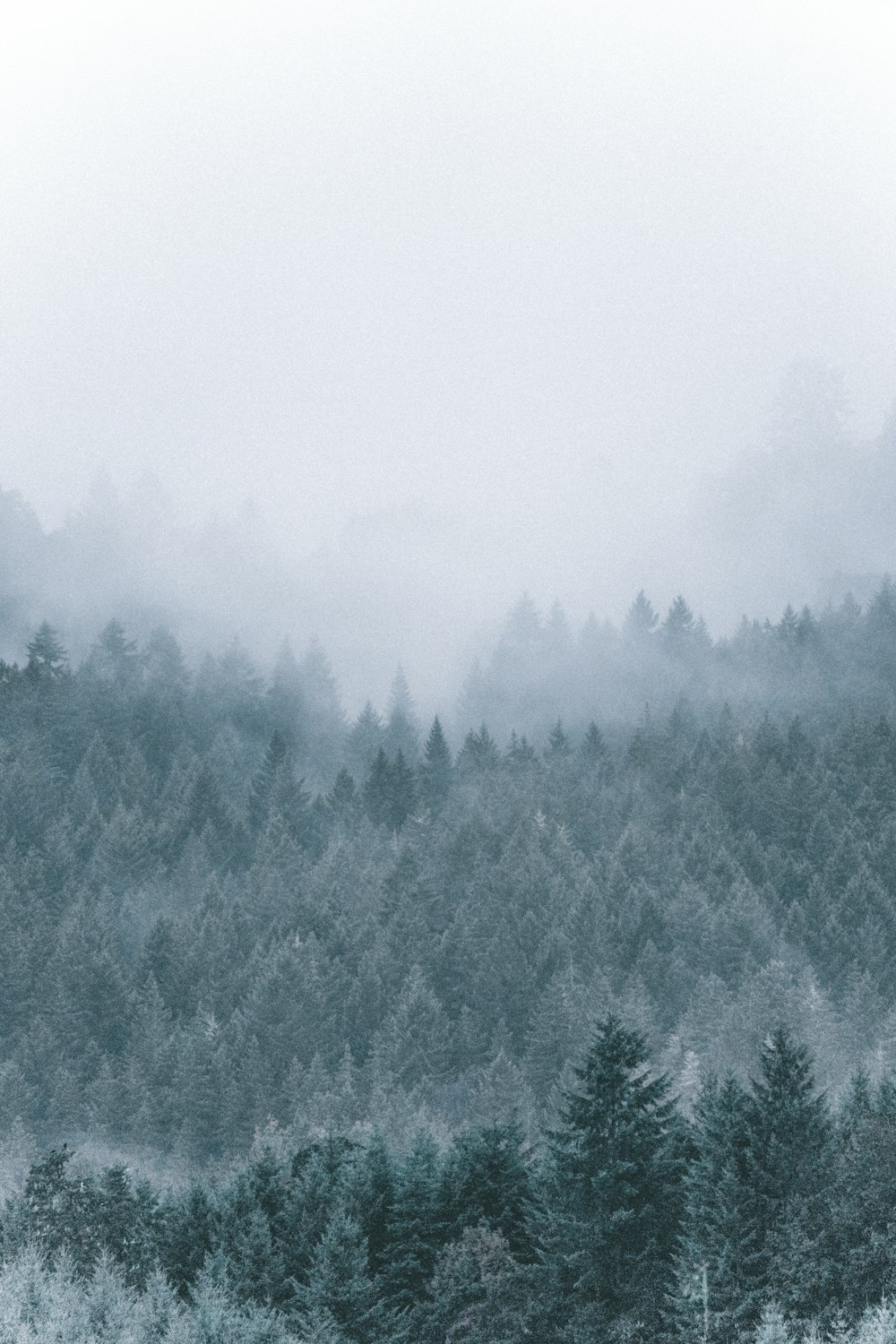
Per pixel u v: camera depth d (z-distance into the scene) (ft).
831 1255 132.67
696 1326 133.80
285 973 341.41
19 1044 340.39
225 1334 140.67
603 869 418.31
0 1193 247.09
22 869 435.53
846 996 323.78
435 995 359.66
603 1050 155.02
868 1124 148.77
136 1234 167.73
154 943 390.42
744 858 423.64
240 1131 291.79
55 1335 138.62
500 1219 162.40
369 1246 165.58
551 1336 145.79
